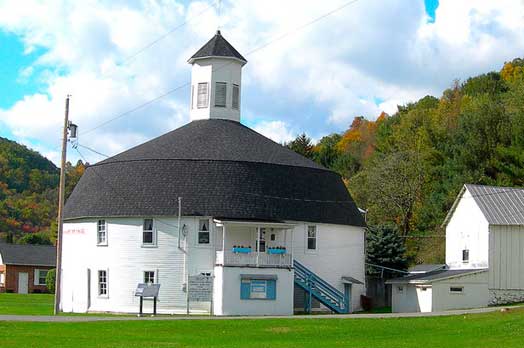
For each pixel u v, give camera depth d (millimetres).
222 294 55188
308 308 58938
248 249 56156
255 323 43375
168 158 60344
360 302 65125
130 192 59812
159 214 58406
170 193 58844
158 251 58625
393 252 76062
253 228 59312
